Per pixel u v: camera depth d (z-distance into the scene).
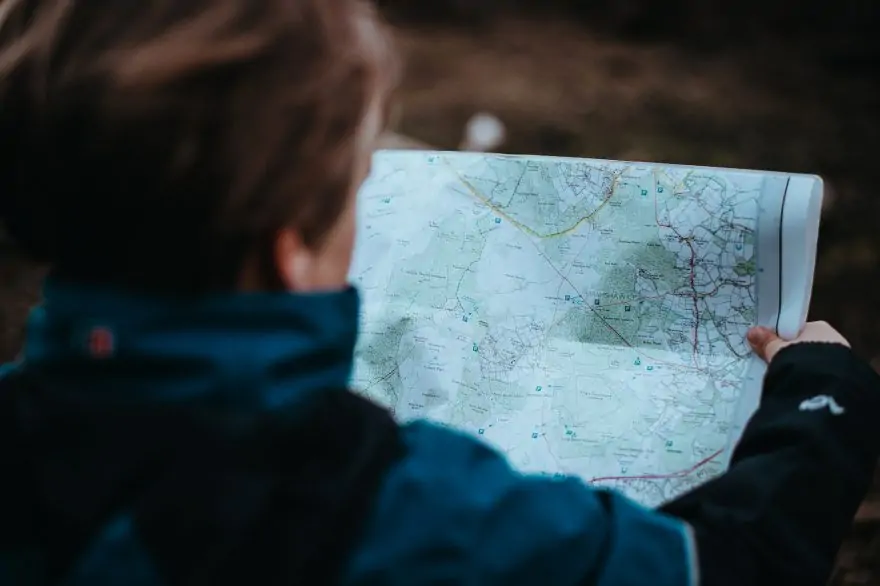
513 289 1.15
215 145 0.61
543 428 1.08
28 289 3.46
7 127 0.63
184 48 0.61
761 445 0.87
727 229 1.12
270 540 0.61
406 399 1.13
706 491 0.80
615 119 6.17
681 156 5.64
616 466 1.05
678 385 1.08
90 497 0.61
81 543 0.61
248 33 0.62
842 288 3.96
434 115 6.02
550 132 5.88
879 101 6.77
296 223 0.64
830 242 4.37
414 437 0.69
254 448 0.62
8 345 3.19
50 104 0.62
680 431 1.05
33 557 0.62
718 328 1.09
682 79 7.11
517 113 6.12
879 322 3.72
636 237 1.15
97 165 0.61
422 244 1.19
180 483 0.61
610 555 0.69
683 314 1.11
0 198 0.66
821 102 6.73
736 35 8.23
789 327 1.06
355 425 0.66
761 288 1.09
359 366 1.15
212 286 0.63
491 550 0.65
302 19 0.64
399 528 0.63
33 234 0.65
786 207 1.08
